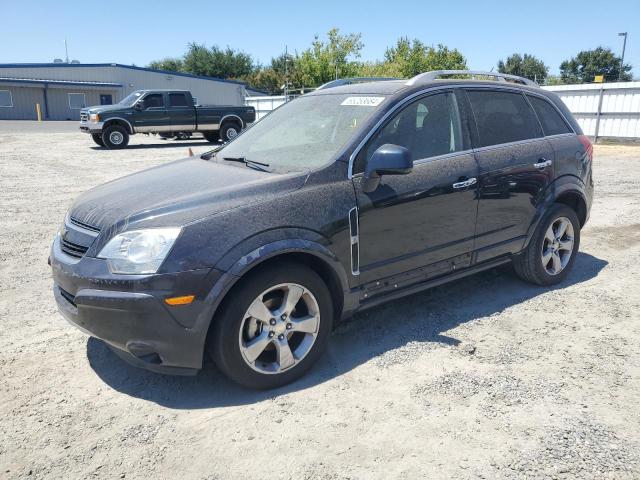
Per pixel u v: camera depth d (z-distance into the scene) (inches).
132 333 116.6
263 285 123.0
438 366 139.3
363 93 161.5
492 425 114.3
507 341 152.9
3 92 1717.5
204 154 177.3
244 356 123.6
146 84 1926.7
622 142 708.7
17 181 457.1
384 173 136.1
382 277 145.6
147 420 118.8
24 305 185.0
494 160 167.6
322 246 130.6
